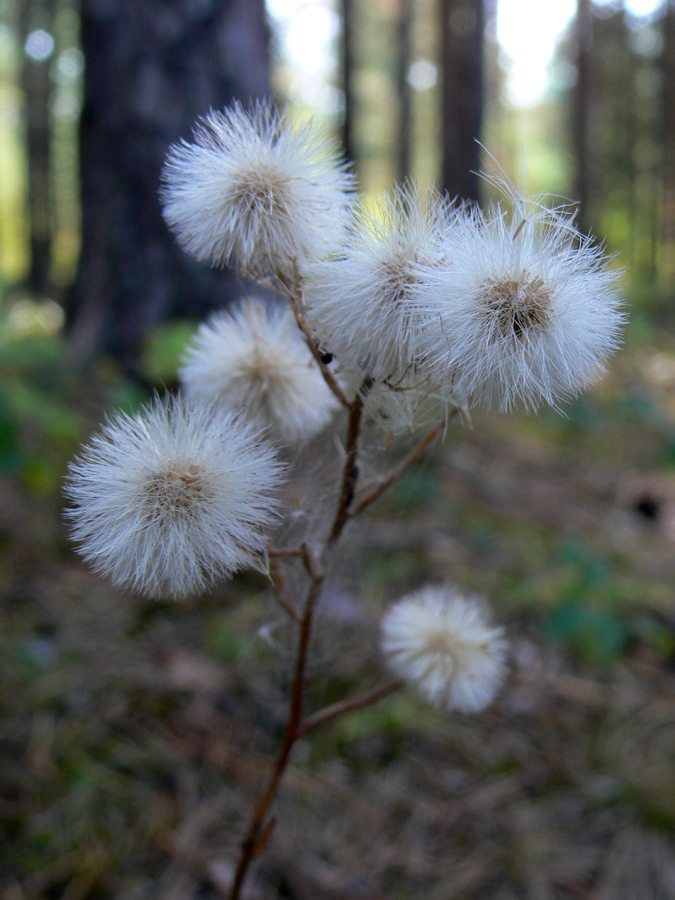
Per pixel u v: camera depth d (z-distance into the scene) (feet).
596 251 0.17
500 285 0.16
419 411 0.20
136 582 0.16
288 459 0.24
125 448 0.17
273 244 0.18
